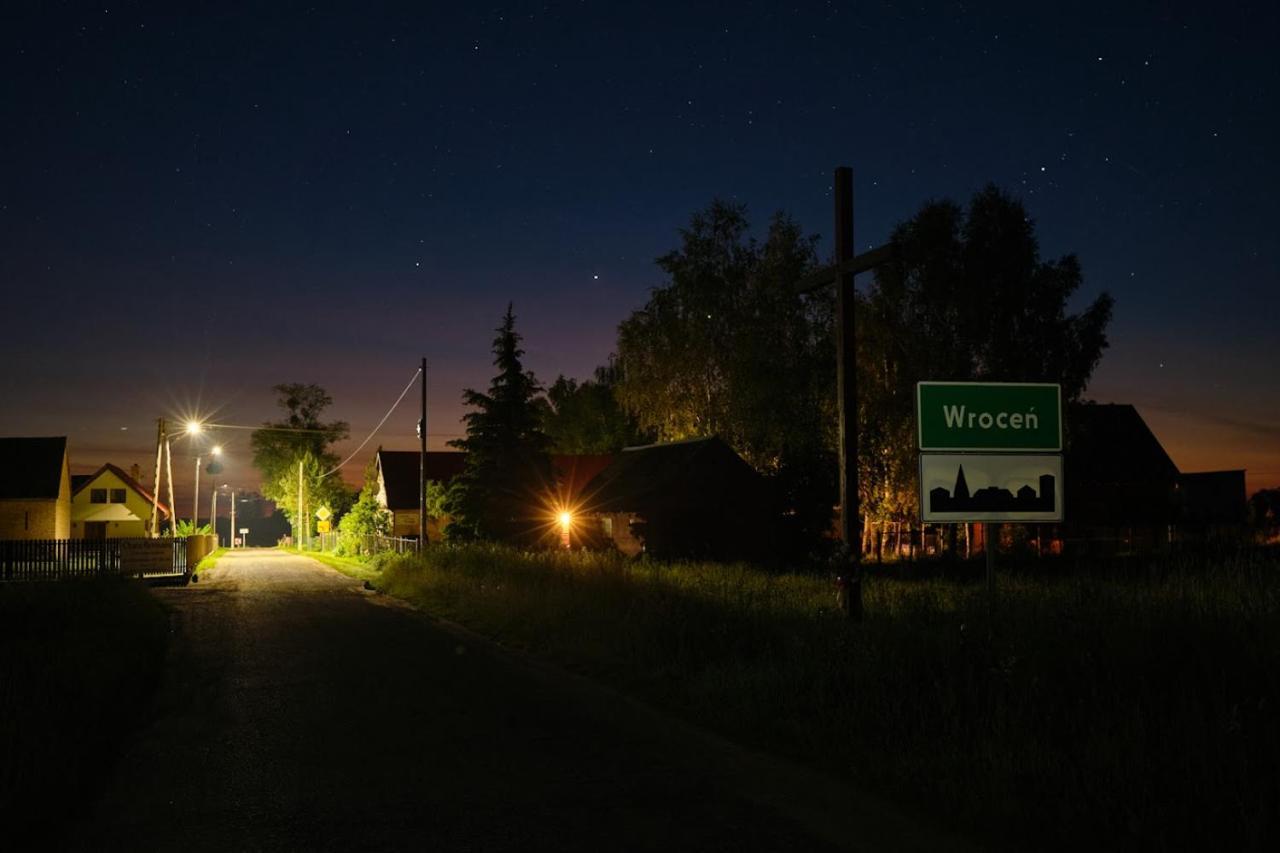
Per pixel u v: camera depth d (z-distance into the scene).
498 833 6.19
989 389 12.43
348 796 7.09
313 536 88.81
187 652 15.58
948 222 45.53
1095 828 5.83
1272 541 36.91
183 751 8.62
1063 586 15.51
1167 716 7.17
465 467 44.34
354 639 16.98
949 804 6.48
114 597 21.19
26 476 68.12
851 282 13.04
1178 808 5.75
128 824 6.51
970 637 9.45
